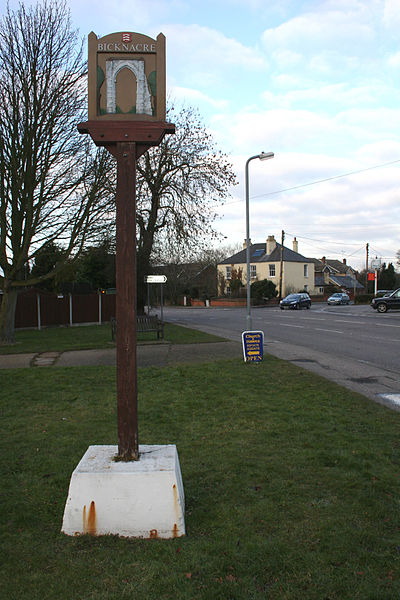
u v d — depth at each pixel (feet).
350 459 15.60
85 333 73.92
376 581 9.22
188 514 12.07
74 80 58.75
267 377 31.14
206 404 23.91
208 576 9.43
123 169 12.39
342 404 23.45
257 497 12.95
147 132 12.48
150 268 91.09
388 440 17.72
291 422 20.30
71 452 16.97
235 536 10.89
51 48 56.54
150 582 9.25
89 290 125.70
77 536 11.06
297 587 9.09
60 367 37.37
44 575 9.53
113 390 27.91
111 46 12.86
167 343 53.36
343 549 10.28
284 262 214.28
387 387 28.73
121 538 10.96
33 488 13.87
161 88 12.88
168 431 19.38
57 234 60.70
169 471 11.18
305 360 39.91
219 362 38.29
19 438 18.76
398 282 259.80
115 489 11.12
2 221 55.72
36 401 25.54
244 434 18.72
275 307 175.52
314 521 11.53
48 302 88.74
